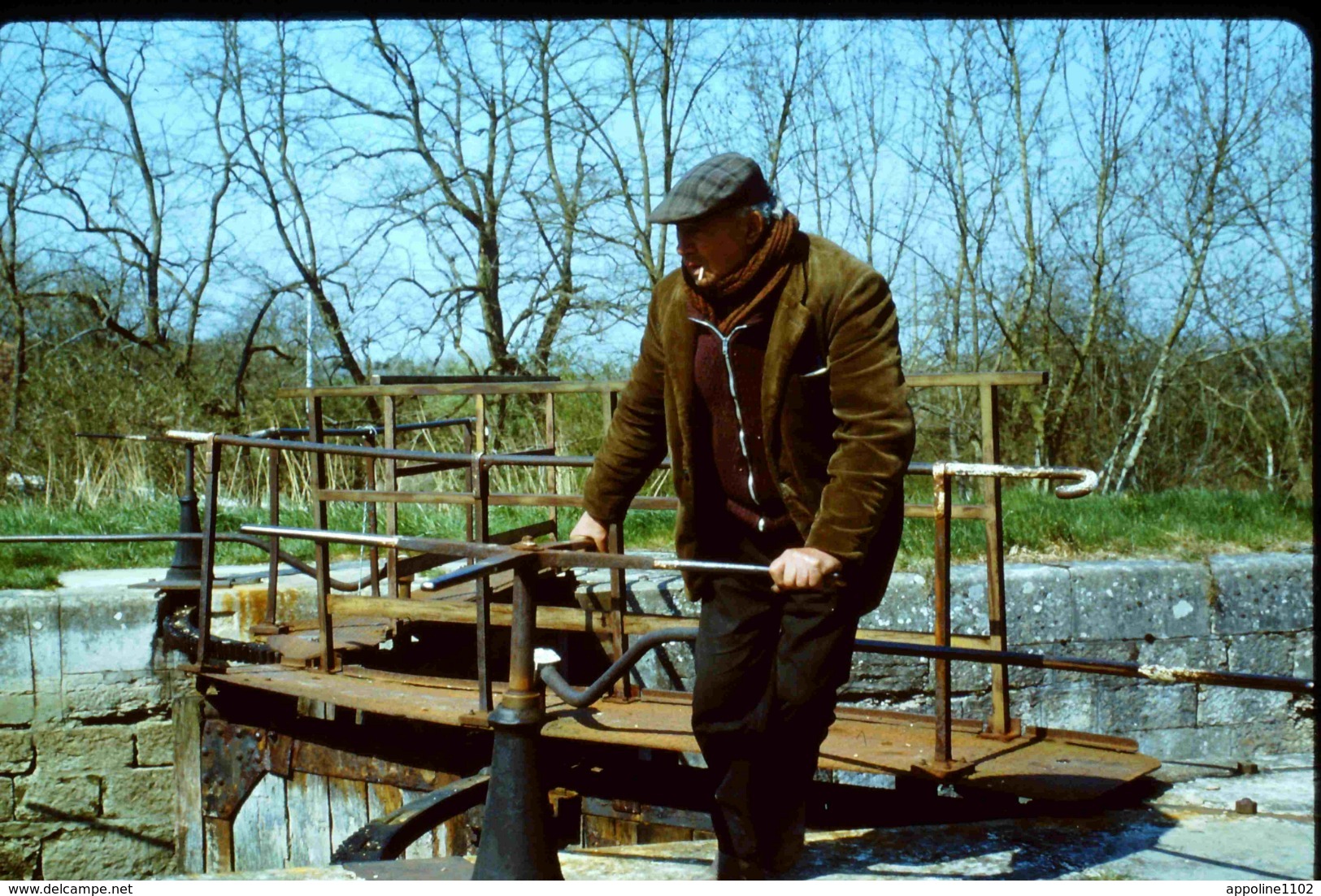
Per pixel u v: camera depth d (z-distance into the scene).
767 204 2.68
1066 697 6.34
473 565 2.73
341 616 6.21
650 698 4.61
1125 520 7.48
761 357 2.73
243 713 5.23
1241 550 7.03
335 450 4.98
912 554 6.75
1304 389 14.33
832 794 4.06
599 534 3.16
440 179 16.66
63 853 6.50
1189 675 3.04
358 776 4.98
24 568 7.25
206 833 5.28
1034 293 14.43
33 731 6.45
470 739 4.77
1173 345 14.54
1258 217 13.47
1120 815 3.63
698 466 2.90
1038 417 14.21
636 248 15.99
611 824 4.44
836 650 2.77
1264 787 3.90
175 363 17.08
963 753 3.86
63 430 13.23
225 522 8.58
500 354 16.92
